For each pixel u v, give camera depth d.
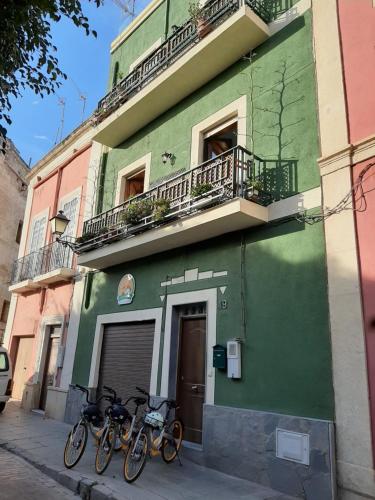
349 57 6.05
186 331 7.86
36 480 5.93
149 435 6.00
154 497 5.01
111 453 5.96
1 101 5.79
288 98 6.81
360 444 4.68
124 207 9.49
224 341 6.71
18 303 15.08
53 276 11.98
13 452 7.37
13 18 4.99
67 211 13.30
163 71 8.68
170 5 10.80
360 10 6.08
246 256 6.79
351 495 4.64
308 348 5.53
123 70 12.31
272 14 7.48
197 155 8.35
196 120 8.66
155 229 7.84
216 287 7.16
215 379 6.66
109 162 11.74
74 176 13.52
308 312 5.66
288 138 6.63
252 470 5.68
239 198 6.32
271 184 6.69
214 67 8.18
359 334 4.99
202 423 6.95
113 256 9.22
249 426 5.89
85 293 11.07
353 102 5.85
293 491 5.14
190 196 7.03
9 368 11.77
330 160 5.84
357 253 5.27
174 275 8.20
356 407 4.81
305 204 6.10
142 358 8.62
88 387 9.77
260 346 6.15
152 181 9.55
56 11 5.15
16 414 11.36
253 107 7.38
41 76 5.88
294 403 5.49
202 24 7.98
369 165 5.39
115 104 10.43
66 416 10.23
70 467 6.21
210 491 5.26
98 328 10.16
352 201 5.46
